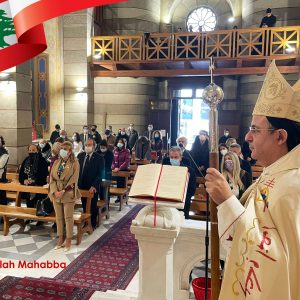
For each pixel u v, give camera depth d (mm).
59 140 5848
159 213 2045
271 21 9992
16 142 8086
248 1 12992
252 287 911
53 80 11438
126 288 3590
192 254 2406
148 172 2111
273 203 952
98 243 4863
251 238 943
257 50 9719
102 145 6520
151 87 14055
